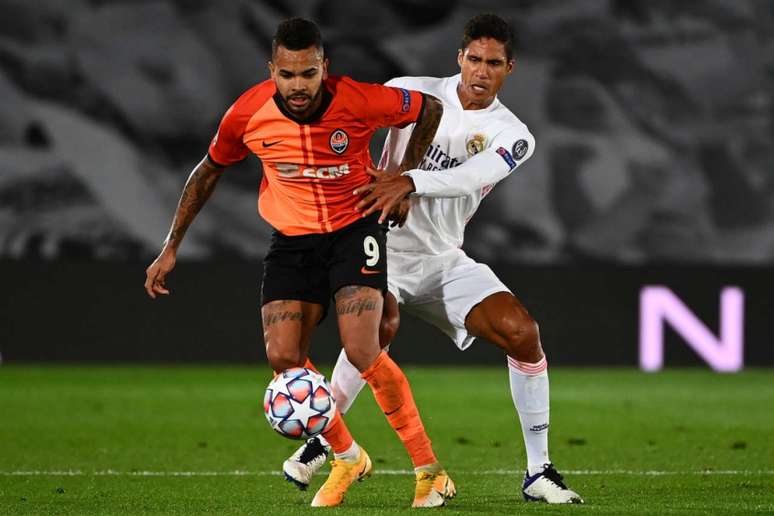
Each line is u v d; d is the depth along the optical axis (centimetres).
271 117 1720
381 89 1772
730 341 5447
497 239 7519
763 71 8238
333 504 1736
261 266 5219
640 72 8094
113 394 3966
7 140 7206
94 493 1914
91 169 7225
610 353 5403
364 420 3231
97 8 7581
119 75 7462
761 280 5469
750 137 8119
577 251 7656
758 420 3331
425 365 5300
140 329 5122
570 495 1778
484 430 3033
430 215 1953
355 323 1705
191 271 5162
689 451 2570
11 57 7350
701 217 7925
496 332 1861
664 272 5444
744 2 8288
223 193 7275
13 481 2067
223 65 7681
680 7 8238
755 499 1811
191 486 2006
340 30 7806
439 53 7819
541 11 8019
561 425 3170
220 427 3072
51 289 5072
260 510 1694
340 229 1755
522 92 7869
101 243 7112
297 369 1669
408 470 2227
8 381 4388
